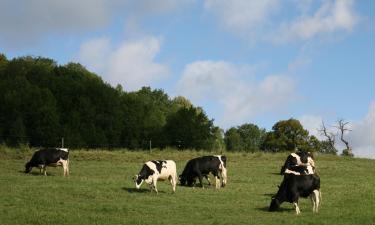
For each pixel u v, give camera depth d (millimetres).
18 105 80500
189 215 24188
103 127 89250
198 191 31547
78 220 22078
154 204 26672
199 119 90938
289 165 41906
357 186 35500
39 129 79438
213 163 34312
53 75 97312
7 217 22516
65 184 31812
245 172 43469
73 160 48094
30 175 37031
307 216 24438
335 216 24359
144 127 93250
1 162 44406
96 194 28562
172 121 89812
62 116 85188
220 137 116625
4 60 111625
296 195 25328
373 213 25094
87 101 88812
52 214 23125
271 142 114062
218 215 24344
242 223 22391
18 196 27453
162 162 30484
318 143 112938
